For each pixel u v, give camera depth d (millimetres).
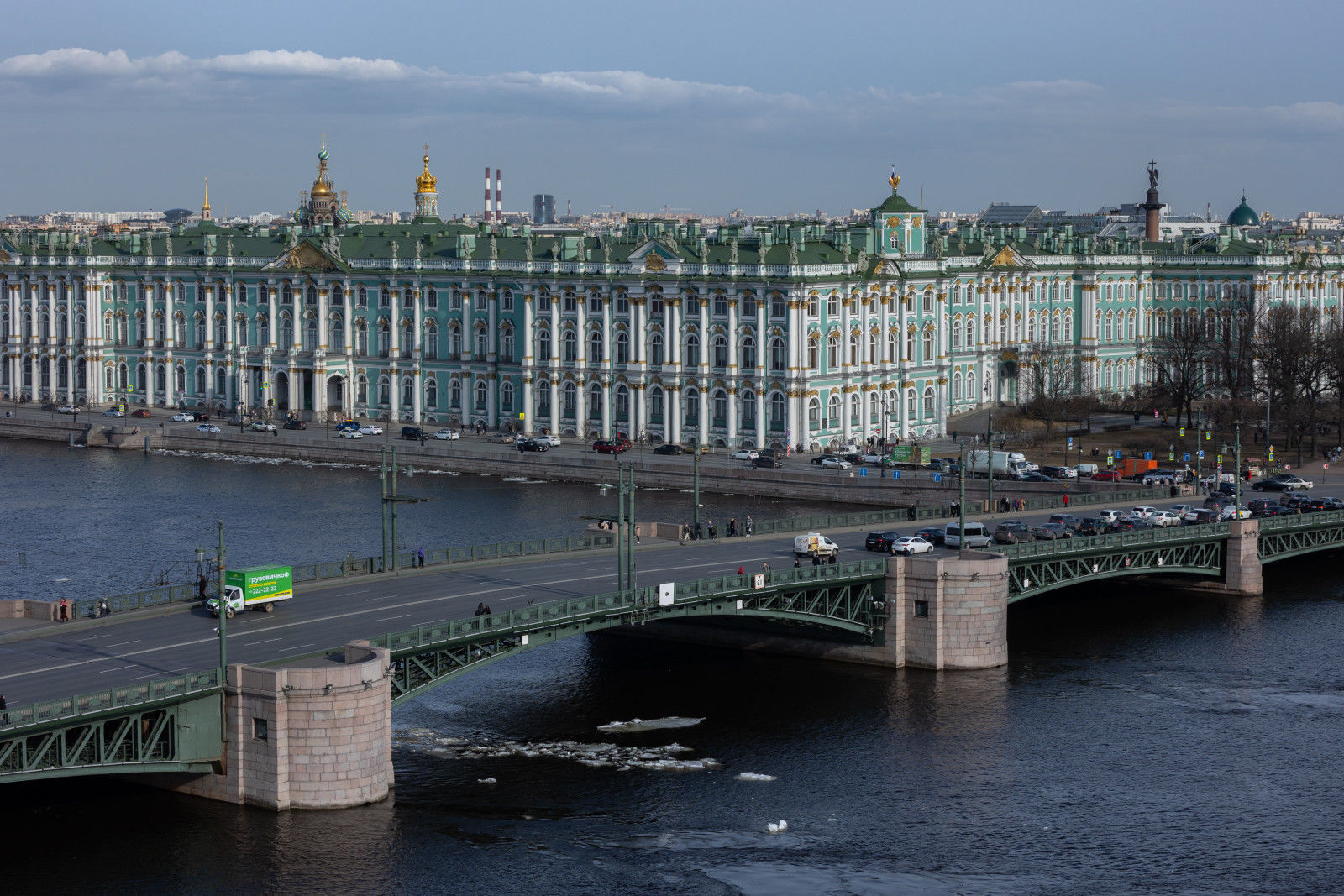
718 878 114812
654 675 160125
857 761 136625
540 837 120000
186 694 115750
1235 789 132625
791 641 166375
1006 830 124188
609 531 187750
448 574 159250
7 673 121438
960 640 159875
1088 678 159875
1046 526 188750
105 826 117125
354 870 113312
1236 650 170375
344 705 117188
